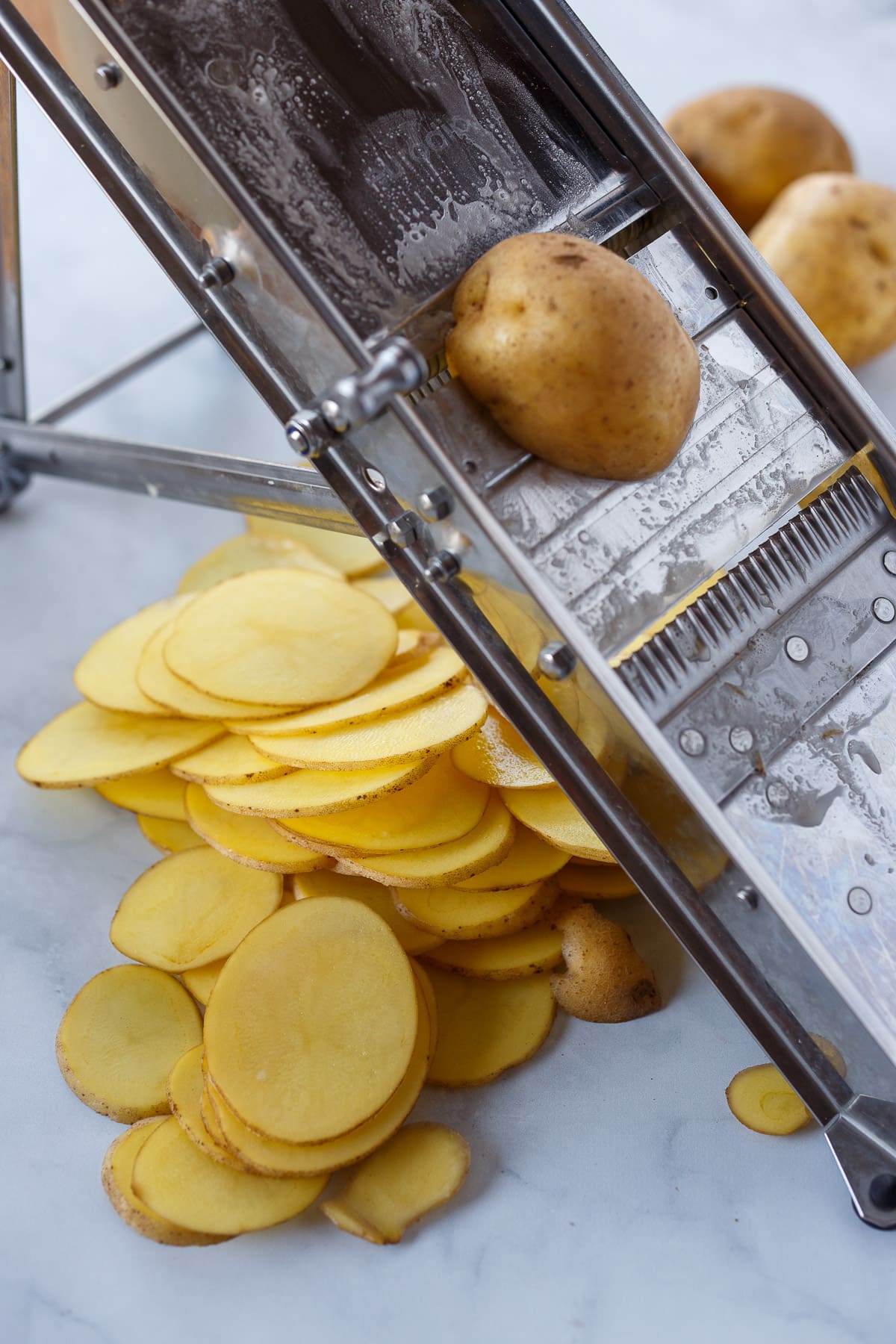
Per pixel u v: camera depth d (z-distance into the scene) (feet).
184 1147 2.34
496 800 2.52
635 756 2.30
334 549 2.93
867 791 2.38
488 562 2.29
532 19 2.47
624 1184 2.35
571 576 2.31
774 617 2.41
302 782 2.50
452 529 2.30
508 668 2.36
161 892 2.54
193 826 2.56
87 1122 2.41
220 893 2.54
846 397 2.48
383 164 2.36
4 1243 2.32
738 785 2.33
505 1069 2.43
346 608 2.65
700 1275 2.29
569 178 2.47
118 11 2.25
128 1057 2.43
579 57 2.46
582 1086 2.43
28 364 3.33
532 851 2.51
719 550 2.39
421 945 2.48
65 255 3.55
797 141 3.23
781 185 3.25
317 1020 2.35
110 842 2.67
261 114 2.31
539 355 2.26
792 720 2.37
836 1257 2.29
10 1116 2.42
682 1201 2.34
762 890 2.26
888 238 3.08
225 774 2.53
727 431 2.44
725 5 4.23
